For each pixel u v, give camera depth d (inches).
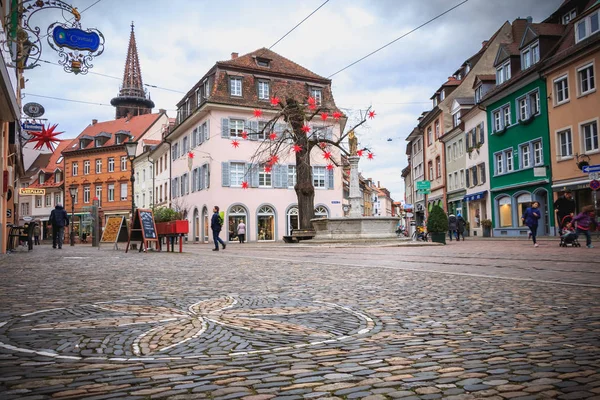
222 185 1600.6
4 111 554.9
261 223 1656.0
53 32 452.4
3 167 683.4
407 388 95.2
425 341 136.2
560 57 1015.6
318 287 257.3
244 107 1608.0
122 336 143.2
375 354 122.1
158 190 2272.4
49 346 131.3
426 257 496.4
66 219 895.1
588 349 123.0
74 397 91.5
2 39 385.4
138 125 2711.6
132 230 699.4
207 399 90.4
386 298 216.8
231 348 129.3
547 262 399.9
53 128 749.3
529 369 106.0
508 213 1277.1
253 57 1700.3
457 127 1584.6
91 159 2699.3
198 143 1731.1
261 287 258.7
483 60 1694.1
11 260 488.4
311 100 966.4
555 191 1062.4
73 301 209.0
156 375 105.0
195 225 1760.6
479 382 97.9
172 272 346.9
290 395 92.0
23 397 91.4
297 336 143.6
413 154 2369.6
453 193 1695.4
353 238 863.7
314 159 1711.4
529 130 1162.6
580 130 991.0
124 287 258.5
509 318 167.6
